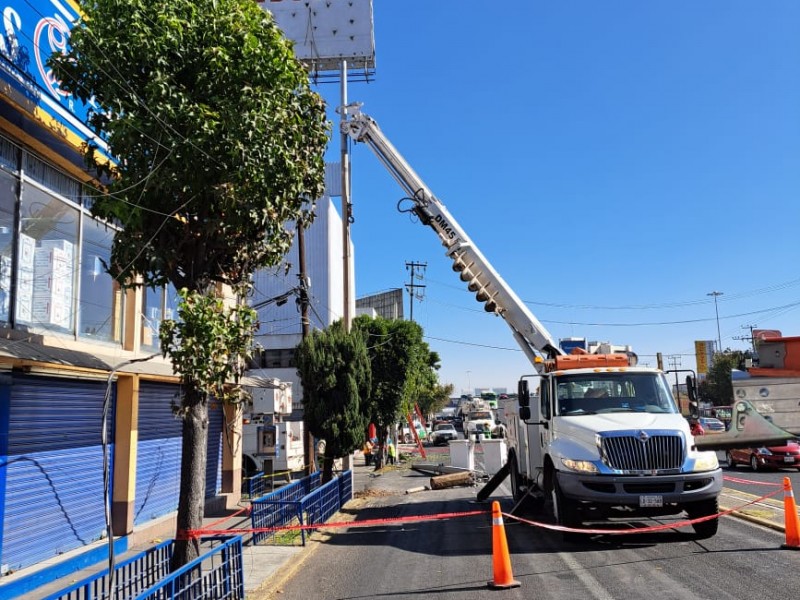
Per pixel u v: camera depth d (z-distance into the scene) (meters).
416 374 33.72
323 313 38.62
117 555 10.48
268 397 22.58
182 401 7.41
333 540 11.40
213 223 7.38
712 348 73.94
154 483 12.75
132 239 7.27
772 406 8.78
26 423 8.98
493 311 14.05
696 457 9.53
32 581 8.44
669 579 7.43
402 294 67.88
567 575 7.89
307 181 8.76
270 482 22.27
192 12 7.40
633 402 11.02
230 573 7.18
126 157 7.33
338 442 16.27
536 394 13.15
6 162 8.74
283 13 28.19
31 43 8.59
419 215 14.62
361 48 27.86
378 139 15.16
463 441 24.44
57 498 9.60
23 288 9.01
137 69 7.33
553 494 11.24
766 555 8.34
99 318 10.95
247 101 7.27
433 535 11.32
